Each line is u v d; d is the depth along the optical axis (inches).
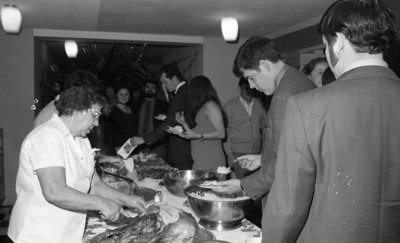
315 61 103.9
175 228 49.8
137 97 258.4
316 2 146.3
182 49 265.0
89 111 53.4
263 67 62.3
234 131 145.3
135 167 111.0
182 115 119.5
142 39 215.3
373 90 32.6
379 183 32.1
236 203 57.2
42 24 188.7
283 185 34.9
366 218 32.2
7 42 198.4
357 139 32.1
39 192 51.8
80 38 207.3
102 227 61.1
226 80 230.4
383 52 34.7
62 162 50.7
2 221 158.4
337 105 32.9
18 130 201.8
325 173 33.4
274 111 59.1
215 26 194.5
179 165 127.7
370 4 33.5
